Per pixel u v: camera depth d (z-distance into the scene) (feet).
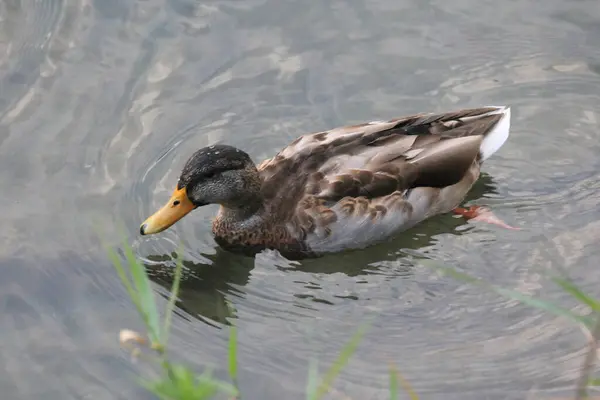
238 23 56.49
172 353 40.27
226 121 52.01
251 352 40.34
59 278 43.80
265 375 39.17
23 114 51.70
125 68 54.08
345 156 45.85
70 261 44.68
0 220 46.52
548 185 48.73
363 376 38.99
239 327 41.78
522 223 46.70
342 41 55.72
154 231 44.75
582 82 53.52
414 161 46.03
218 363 39.83
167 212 44.96
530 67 54.39
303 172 45.91
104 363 39.65
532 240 45.73
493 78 53.98
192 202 45.14
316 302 43.21
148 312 32.40
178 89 53.36
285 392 38.42
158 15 56.70
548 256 44.75
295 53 55.16
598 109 52.34
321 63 54.75
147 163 49.78
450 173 46.70
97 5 57.00
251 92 53.36
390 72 54.29
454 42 55.67
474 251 45.50
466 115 48.26
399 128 47.26
